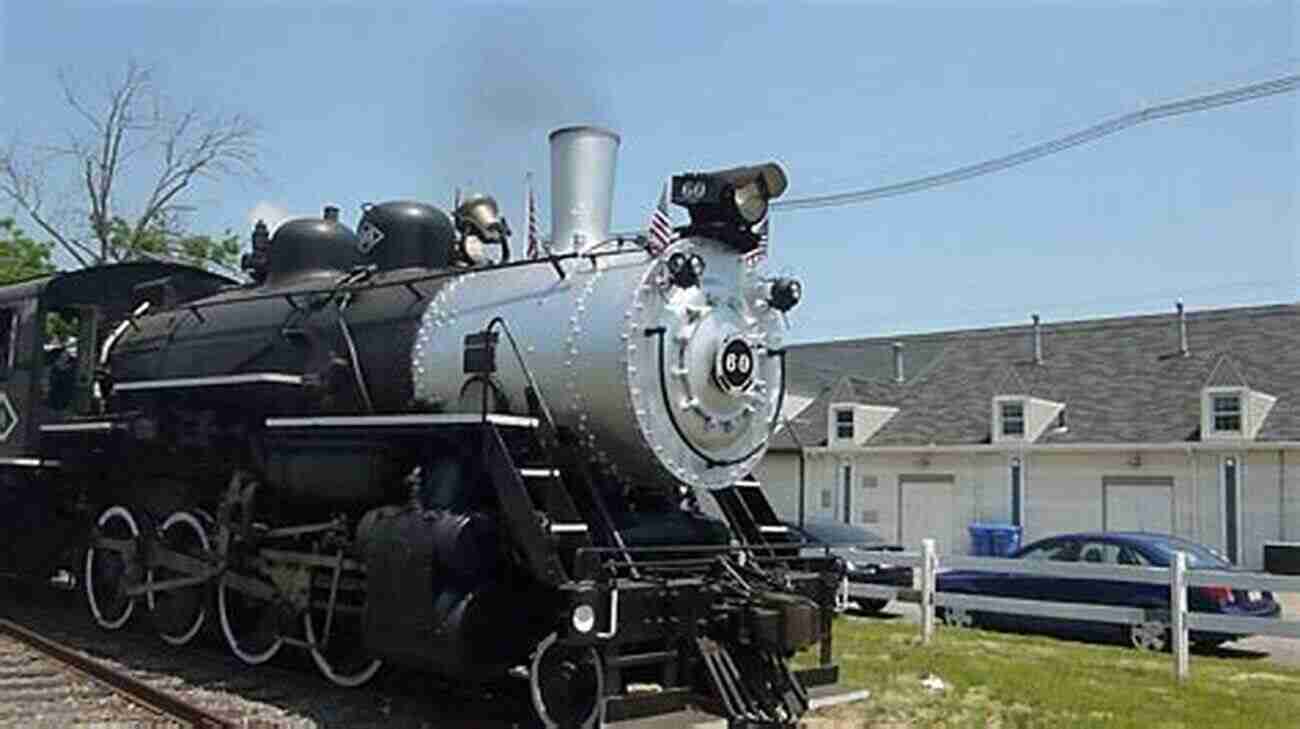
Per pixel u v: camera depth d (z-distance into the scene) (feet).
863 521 101.04
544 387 24.39
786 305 25.93
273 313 31.37
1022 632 49.21
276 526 29.89
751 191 25.05
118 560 35.35
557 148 27.94
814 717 27.14
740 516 26.48
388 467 26.17
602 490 24.97
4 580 44.29
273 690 27.61
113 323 38.06
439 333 26.66
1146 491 86.38
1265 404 83.56
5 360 38.96
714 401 24.34
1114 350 97.04
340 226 33.68
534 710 24.40
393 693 27.30
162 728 24.11
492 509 24.27
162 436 33.14
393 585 23.88
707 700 21.94
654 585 22.04
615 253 25.13
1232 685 33.76
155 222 115.65
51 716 24.86
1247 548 81.87
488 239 29.60
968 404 99.09
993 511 93.40
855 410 101.60
